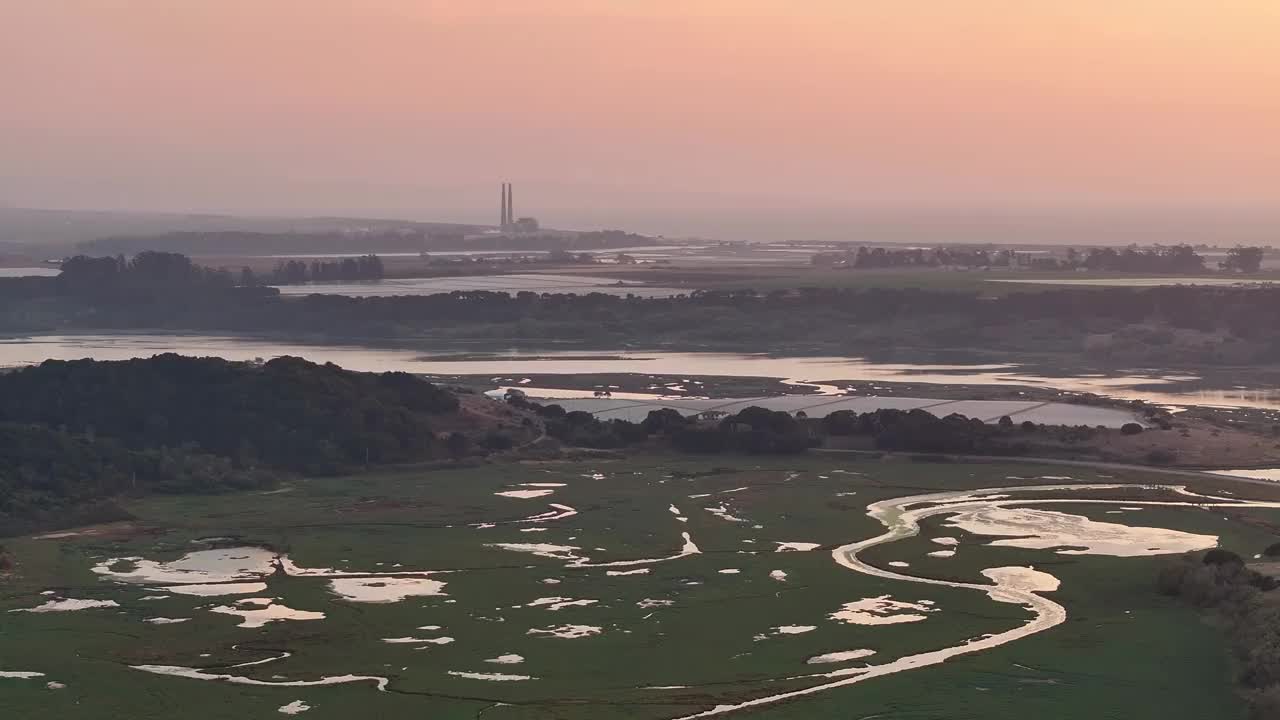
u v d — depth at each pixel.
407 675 124.62
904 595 151.00
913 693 119.50
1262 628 130.25
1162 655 129.38
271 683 122.44
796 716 114.12
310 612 144.38
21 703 117.00
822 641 134.88
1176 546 171.12
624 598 149.88
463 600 148.75
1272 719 110.81
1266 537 174.88
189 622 140.38
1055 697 118.31
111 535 177.25
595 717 114.00
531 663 128.25
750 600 149.00
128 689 120.44
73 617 141.88
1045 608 145.88
